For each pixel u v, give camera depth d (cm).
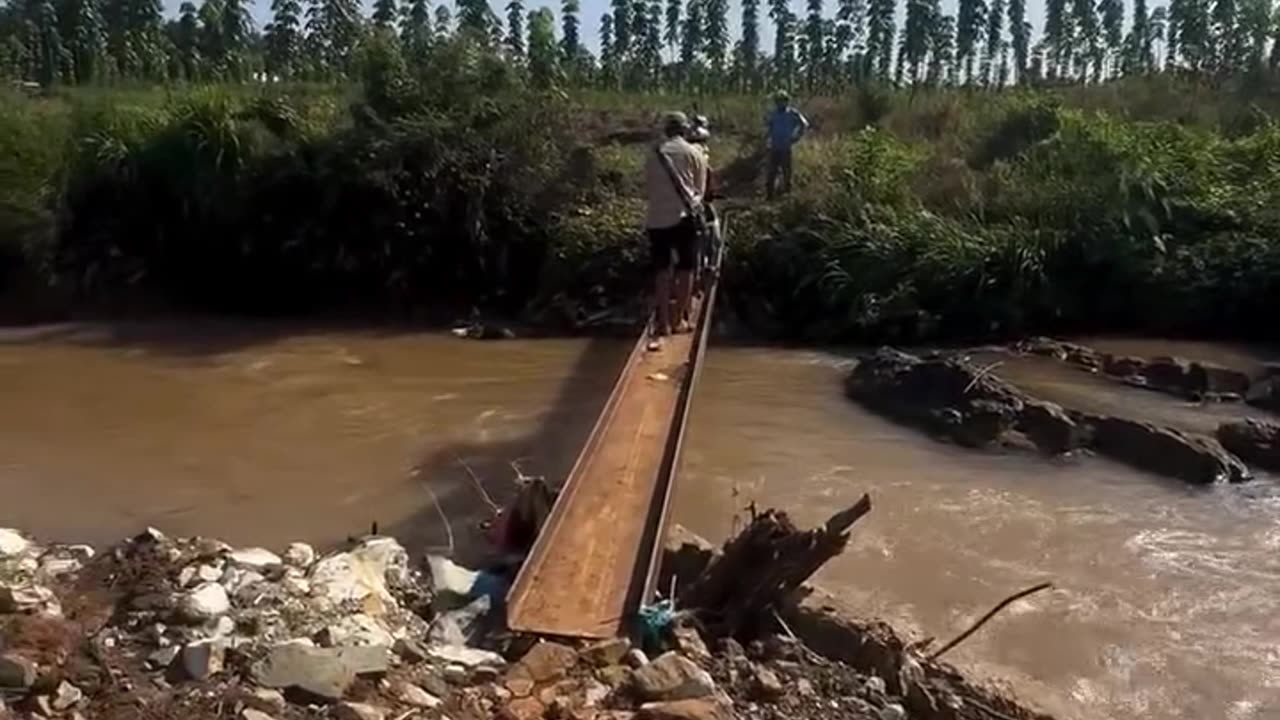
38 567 697
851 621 691
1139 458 1153
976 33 4162
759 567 668
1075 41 4466
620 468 788
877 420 1304
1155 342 1709
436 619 630
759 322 1805
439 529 934
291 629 578
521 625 573
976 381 1293
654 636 573
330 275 1944
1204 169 2002
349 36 2695
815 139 2522
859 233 1825
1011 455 1178
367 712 480
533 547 627
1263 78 3097
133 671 518
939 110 2622
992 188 1997
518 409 1322
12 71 3381
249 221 1939
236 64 3438
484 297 1945
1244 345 1686
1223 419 1273
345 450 1157
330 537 915
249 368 1549
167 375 1503
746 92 3625
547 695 510
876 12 4025
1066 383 1436
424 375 1507
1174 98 2792
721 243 1316
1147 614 820
